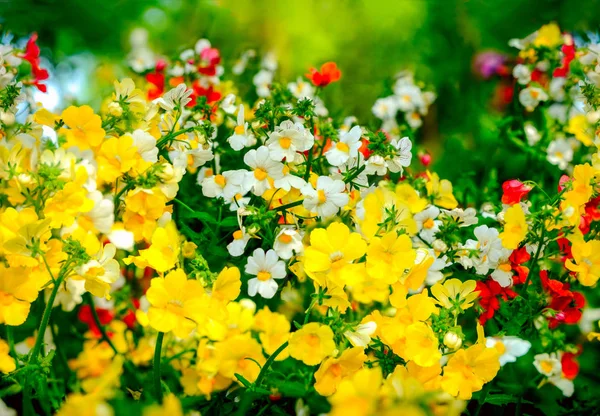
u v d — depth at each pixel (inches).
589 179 30.2
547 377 31.7
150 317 27.4
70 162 28.1
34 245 27.3
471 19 67.1
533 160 38.0
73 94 44.6
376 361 29.0
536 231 30.4
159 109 30.5
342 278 27.7
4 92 30.8
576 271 30.2
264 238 29.6
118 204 29.2
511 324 30.6
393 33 68.4
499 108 52.1
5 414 29.0
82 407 25.5
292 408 30.6
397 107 43.8
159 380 28.4
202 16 67.1
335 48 66.7
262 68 41.9
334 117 37.6
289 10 66.4
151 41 64.6
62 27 61.3
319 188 29.2
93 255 28.4
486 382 28.7
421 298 28.2
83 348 33.5
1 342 29.2
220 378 30.2
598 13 58.9
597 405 31.9
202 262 28.3
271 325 30.7
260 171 29.4
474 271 31.0
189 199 32.6
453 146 44.8
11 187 28.2
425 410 25.9
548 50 38.4
